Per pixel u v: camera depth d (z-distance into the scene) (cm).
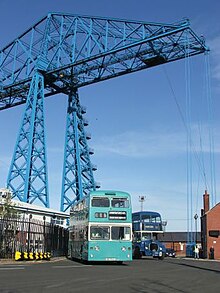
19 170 4753
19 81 5144
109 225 2705
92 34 4725
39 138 4891
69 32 4984
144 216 4375
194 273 2133
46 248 3412
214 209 5916
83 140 5778
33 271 1873
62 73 5041
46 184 4797
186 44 4284
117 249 2677
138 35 4459
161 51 4428
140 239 4344
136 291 1241
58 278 1565
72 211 3541
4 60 5291
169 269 2430
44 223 3378
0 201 3456
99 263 2925
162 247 4375
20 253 2795
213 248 5481
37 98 4988
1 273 1714
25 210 4412
